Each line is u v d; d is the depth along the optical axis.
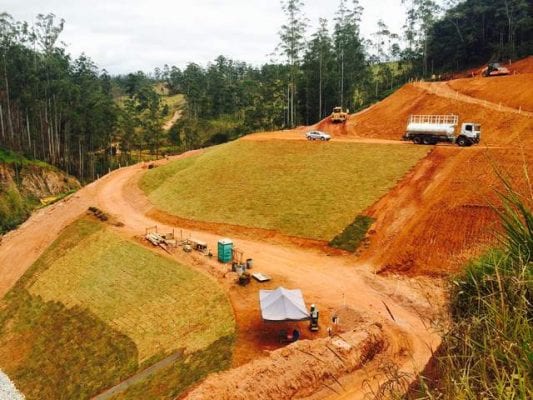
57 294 43.12
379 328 24.52
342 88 97.62
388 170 47.69
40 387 32.22
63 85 100.00
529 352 4.19
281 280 34.78
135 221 53.75
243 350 25.23
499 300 5.39
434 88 70.81
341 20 102.50
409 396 5.98
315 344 21.36
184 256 41.16
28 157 92.50
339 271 36.12
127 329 33.69
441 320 7.09
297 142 60.53
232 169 58.97
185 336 29.75
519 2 87.06
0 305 46.00
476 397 4.32
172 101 172.25
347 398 18.38
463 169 42.16
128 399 24.91
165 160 79.94
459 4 103.94
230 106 135.25
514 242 6.05
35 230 59.38
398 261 35.09
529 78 62.16
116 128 113.31
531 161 39.16
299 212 46.31
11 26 95.81
